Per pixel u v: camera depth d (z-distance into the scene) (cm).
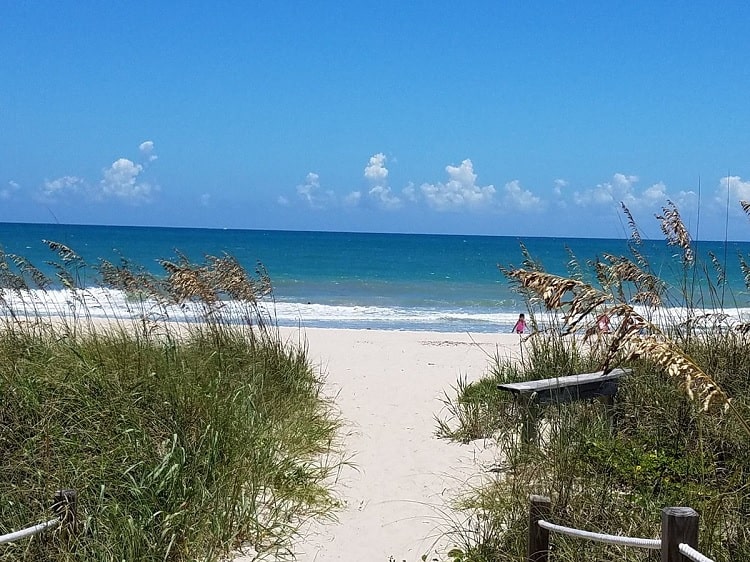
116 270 885
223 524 530
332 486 657
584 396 707
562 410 680
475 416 839
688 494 513
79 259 854
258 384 819
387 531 566
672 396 662
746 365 695
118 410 584
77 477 508
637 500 515
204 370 746
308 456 727
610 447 607
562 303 375
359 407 955
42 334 798
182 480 530
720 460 578
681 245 761
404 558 522
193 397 623
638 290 718
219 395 675
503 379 914
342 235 12950
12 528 465
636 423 681
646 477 558
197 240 8538
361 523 581
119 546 466
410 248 7738
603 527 477
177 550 497
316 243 8531
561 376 765
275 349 946
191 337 916
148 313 903
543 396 681
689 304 772
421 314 2477
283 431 736
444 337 1725
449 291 3456
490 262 5694
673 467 571
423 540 549
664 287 787
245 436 624
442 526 573
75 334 809
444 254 6769
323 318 2327
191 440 579
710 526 438
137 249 6525
